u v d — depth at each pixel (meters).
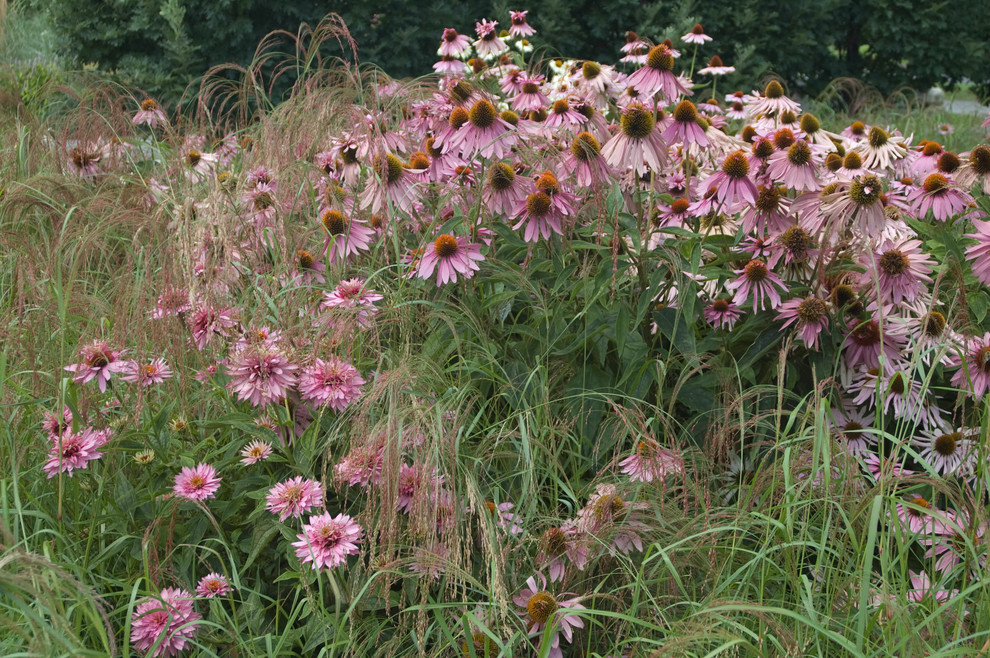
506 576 2.40
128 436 2.60
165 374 2.73
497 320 3.31
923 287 3.12
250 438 2.72
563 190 3.28
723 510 2.55
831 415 2.82
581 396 2.98
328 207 3.86
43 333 3.12
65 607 2.22
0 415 2.73
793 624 2.32
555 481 2.76
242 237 3.55
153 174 5.10
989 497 2.70
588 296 3.15
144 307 2.74
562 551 2.43
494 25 6.00
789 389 3.00
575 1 10.05
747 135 4.17
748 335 3.21
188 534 2.58
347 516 2.35
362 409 2.39
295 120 4.35
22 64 8.54
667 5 10.05
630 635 2.39
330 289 3.23
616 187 3.07
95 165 5.05
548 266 3.21
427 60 9.69
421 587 2.27
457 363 3.17
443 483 2.44
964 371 2.78
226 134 5.57
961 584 2.55
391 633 2.45
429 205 3.75
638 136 2.98
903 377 2.76
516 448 2.84
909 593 2.42
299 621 2.56
